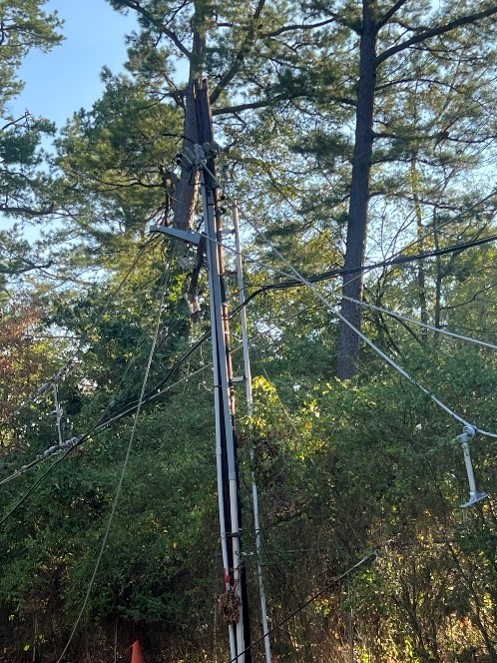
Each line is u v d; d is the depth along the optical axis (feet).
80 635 46.16
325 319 68.95
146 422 45.37
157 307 54.65
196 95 39.14
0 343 57.82
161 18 72.64
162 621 44.06
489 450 28.60
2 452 51.44
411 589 30.37
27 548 46.06
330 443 33.06
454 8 72.95
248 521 35.73
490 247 76.33
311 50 77.77
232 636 32.76
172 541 40.70
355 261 71.31
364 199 73.10
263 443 35.42
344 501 32.86
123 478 40.34
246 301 38.06
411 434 29.89
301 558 34.09
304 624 35.55
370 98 74.64
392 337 64.13
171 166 74.74
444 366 29.91
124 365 53.21
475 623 29.17
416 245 76.69
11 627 48.85
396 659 32.96
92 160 81.20
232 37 73.67
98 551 42.86
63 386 54.80
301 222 75.46
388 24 76.18
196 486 41.16
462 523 29.09
